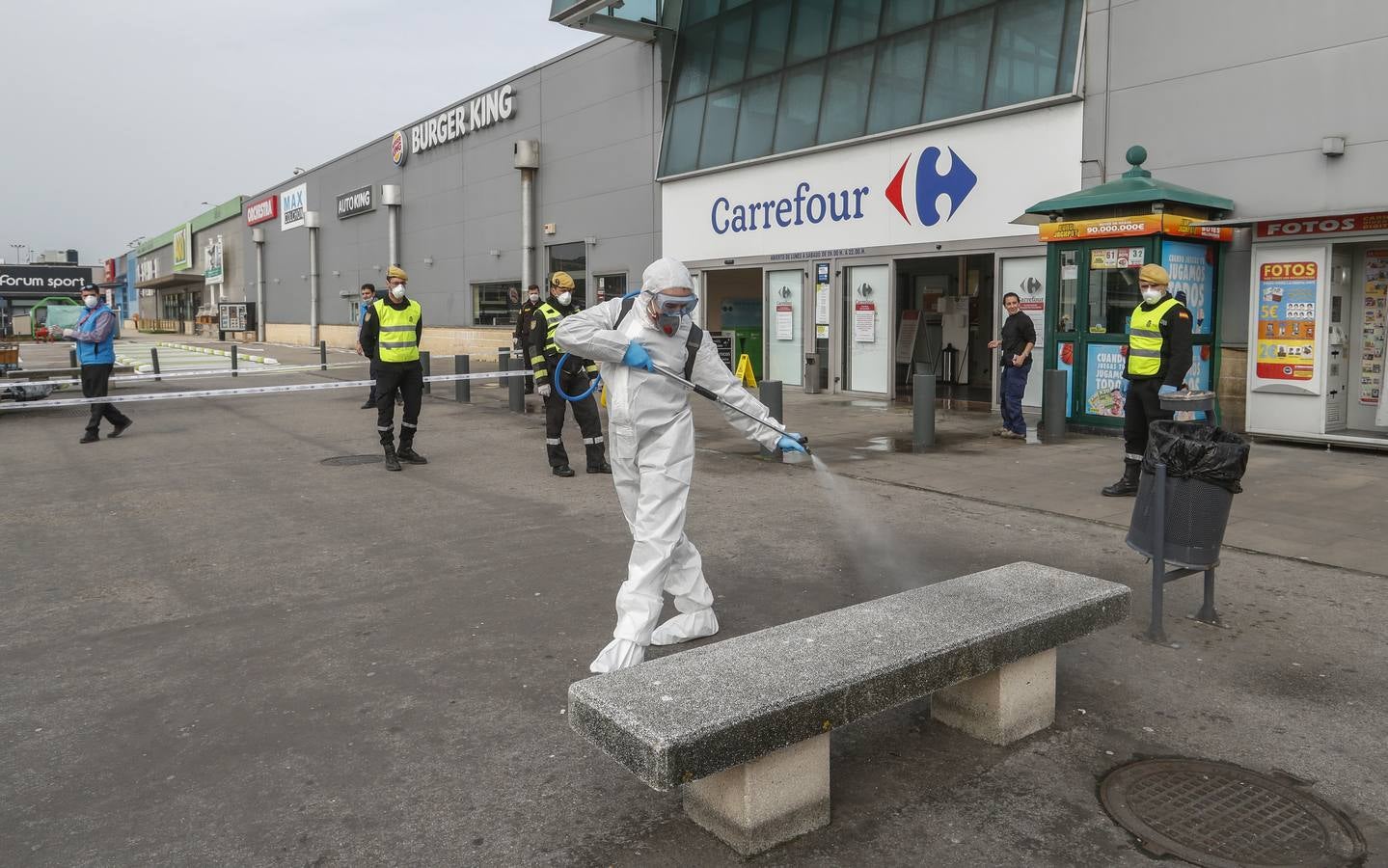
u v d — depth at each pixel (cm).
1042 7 1257
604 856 289
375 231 3256
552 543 654
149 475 930
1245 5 1042
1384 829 298
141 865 286
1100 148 1183
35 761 352
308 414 1431
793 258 1620
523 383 1418
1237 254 1070
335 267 3634
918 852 291
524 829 303
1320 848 289
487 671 430
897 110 1438
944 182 1365
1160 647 448
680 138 1858
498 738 365
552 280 896
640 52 1948
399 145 2978
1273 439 1016
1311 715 377
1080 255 1095
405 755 353
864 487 825
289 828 305
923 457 966
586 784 331
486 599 533
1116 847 291
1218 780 329
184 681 424
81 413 1477
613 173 2045
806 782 299
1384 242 966
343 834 301
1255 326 1020
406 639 471
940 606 366
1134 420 752
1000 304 1318
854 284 1530
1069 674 420
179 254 6162
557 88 2209
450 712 389
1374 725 368
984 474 871
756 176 1680
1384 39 943
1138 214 1034
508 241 2467
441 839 298
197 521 733
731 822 292
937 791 326
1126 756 347
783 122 1636
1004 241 1295
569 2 1730
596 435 911
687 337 427
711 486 839
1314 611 492
